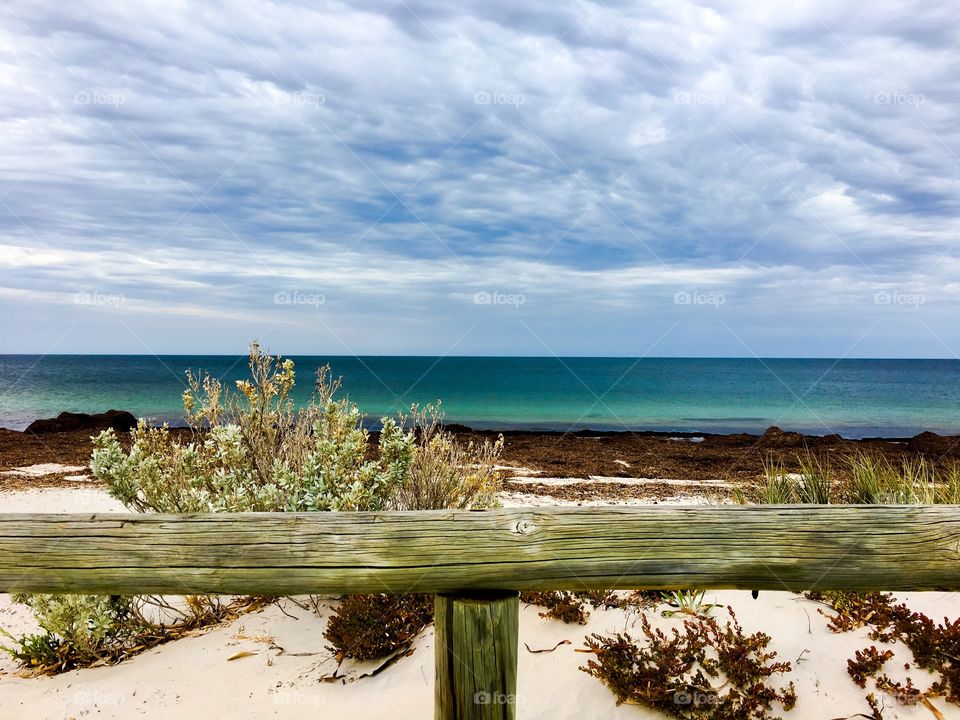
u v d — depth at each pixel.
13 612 5.46
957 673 3.46
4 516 2.09
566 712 3.53
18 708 3.77
